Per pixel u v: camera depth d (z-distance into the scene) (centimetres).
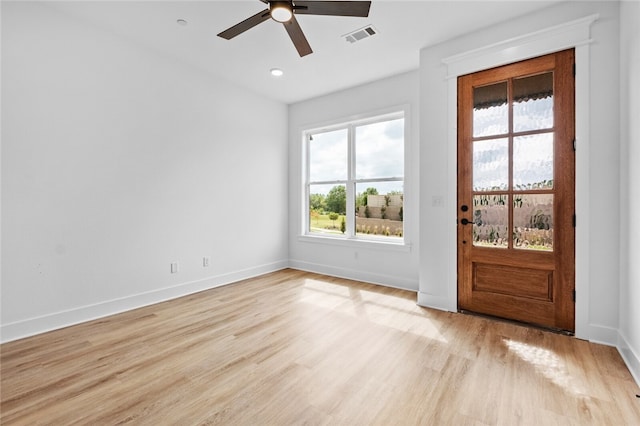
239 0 234
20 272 234
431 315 282
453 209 289
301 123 469
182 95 341
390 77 376
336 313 288
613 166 218
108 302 283
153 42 298
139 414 152
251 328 255
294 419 148
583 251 230
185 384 177
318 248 453
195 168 356
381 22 260
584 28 226
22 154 234
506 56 258
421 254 309
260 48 308
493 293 272
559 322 242
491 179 271
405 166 367
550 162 244
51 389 172
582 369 189
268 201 453
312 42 295
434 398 164
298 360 203
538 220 250
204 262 366
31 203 238
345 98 418
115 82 285
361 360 203
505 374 185
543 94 246
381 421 147
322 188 466
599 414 150
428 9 242
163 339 234
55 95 249
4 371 189
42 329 244
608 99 219
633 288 193
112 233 286
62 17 251
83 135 265
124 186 294
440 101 294
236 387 174
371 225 412
